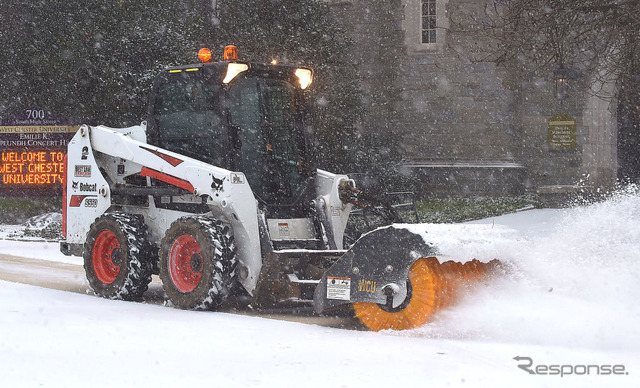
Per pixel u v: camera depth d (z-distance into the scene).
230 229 11.16
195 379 6.62
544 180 31.78
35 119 27.30
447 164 31.50
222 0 28.55
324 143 28.69
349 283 9.49
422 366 7.22
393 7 32.59
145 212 12.59
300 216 12.12
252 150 11.86
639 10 17.00
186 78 12.13
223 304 12.03
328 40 29.12
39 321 9.57
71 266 17.08
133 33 26.56
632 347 8.12
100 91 26.61
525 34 18.81
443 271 9.26
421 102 32.09
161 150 11.91
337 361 7.44
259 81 12.10
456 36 31.77
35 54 28.56
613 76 28.91
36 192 27.36
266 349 8.05
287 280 10.70
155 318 10.10
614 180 32.06
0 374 6.72
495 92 31.77
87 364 7.17
